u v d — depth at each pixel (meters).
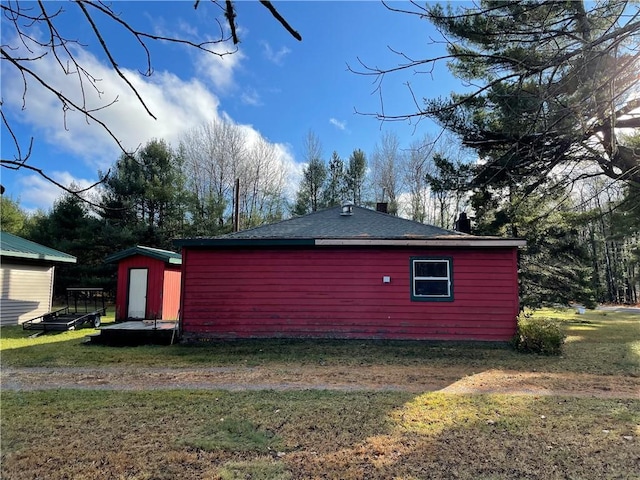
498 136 6.11
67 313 14.26
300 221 12.38
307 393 5.64
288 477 3.25
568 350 9.41
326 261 10.50
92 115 1.98
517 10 3.43
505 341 9.90
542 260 16.17
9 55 1.76
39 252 14.77
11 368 7.44
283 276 10.51
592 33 3.36
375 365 7.71
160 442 3.91
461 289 10.17
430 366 7.63
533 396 5.57
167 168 24.75
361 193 30.53
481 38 3.98
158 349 9.38
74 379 6.57
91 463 3.48
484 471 3.38
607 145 4.42
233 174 30.92
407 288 10.28
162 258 14.73
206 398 5.37
